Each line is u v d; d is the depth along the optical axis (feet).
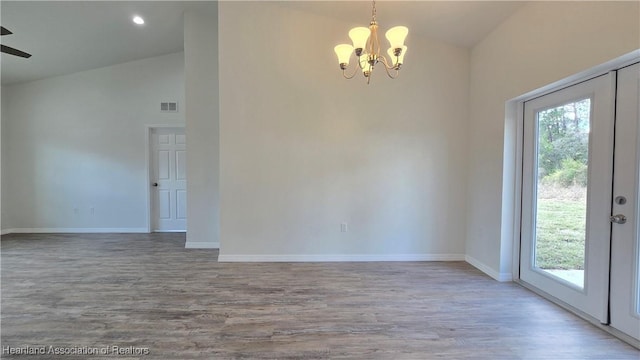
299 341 6.88
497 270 10.77
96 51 16.42
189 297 9.17
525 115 10.19
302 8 12.22
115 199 18.83
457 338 7.04
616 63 6.80
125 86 18.58
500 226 10.62
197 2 13.32
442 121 12.80
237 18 12.32
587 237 7.89
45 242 16.15
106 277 10.82
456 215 12.95
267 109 12.50
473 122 12.42
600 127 7.50
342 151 12.71
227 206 12.59
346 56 8.25
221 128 12.46
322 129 12.65
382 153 12.77
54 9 12.48
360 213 12.83
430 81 12.71
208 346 6.65
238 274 11.19
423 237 12.97
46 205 18.70
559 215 8.90
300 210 12.73
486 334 7.22
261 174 12.60
